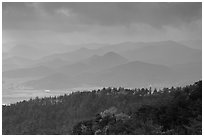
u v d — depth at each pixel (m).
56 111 69.06
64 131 45.84
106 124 24.50
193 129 19.56
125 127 21.97
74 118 61.06
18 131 59.44
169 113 22.58
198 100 23.55
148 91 59.81
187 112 22.38
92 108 63.34
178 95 25.61
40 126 60.22
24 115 68.31
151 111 23.89
